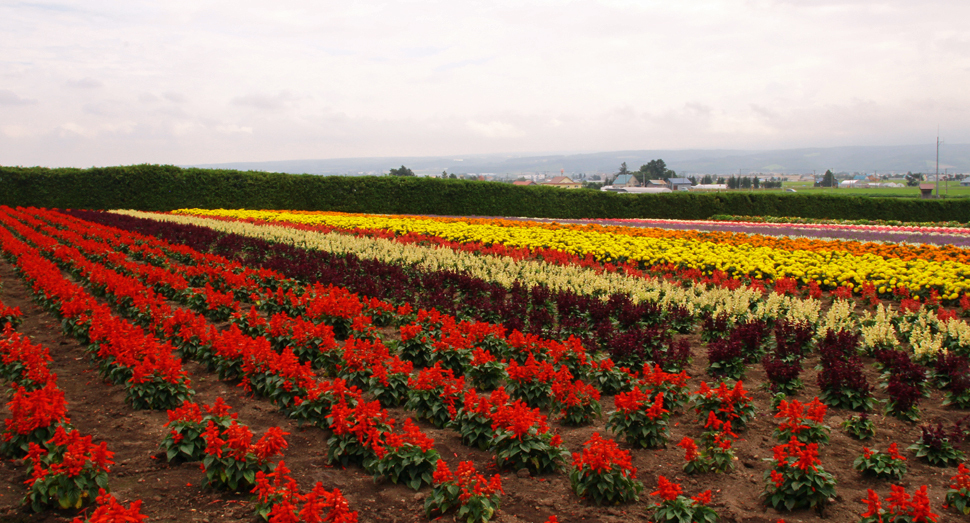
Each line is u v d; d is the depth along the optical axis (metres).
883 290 13.05
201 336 8.66
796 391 8.05
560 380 7.08
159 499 5.14
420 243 20.39
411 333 8.79
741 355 9.14
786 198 47.16
